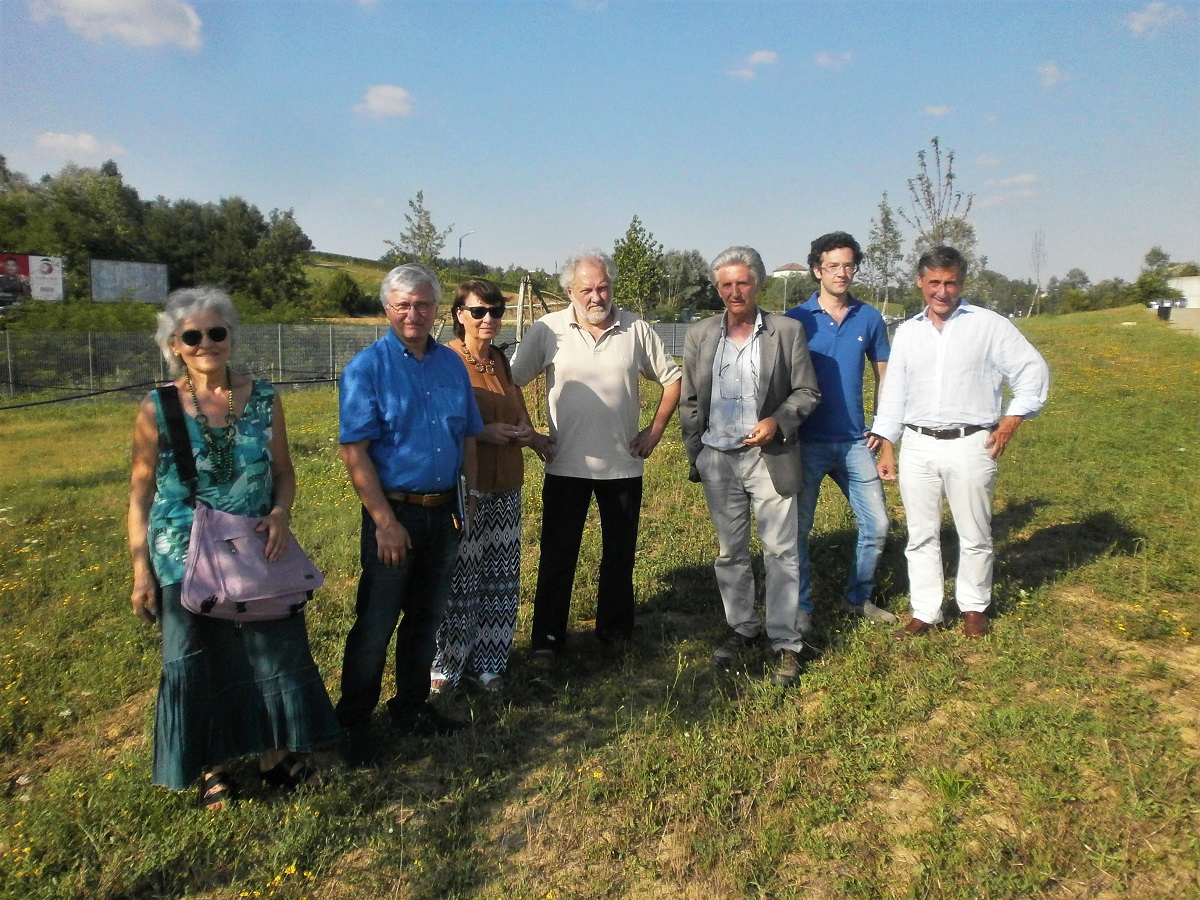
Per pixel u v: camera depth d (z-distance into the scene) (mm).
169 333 2764
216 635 2873
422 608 3410
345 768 3166
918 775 2996
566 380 3973
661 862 2656
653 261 29656
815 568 5234
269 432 2924
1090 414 10977
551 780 3074
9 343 22484
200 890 2594
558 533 4047
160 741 2816
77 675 4148
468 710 3672
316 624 4617
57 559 6242
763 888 2512
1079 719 3264
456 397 3354
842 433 4297
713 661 4000
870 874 2559
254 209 54125
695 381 3961
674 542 5793
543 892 2539
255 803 2922
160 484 2805
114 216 47781
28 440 14094
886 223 18875
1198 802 2750
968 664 3826
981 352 3854
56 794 3088
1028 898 2414
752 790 2959
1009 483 7121
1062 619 4207
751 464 3805
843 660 3904
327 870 2650
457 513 3393
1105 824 2686
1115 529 5676
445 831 2811
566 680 3900
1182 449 8305
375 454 3232
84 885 2594
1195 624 4090
